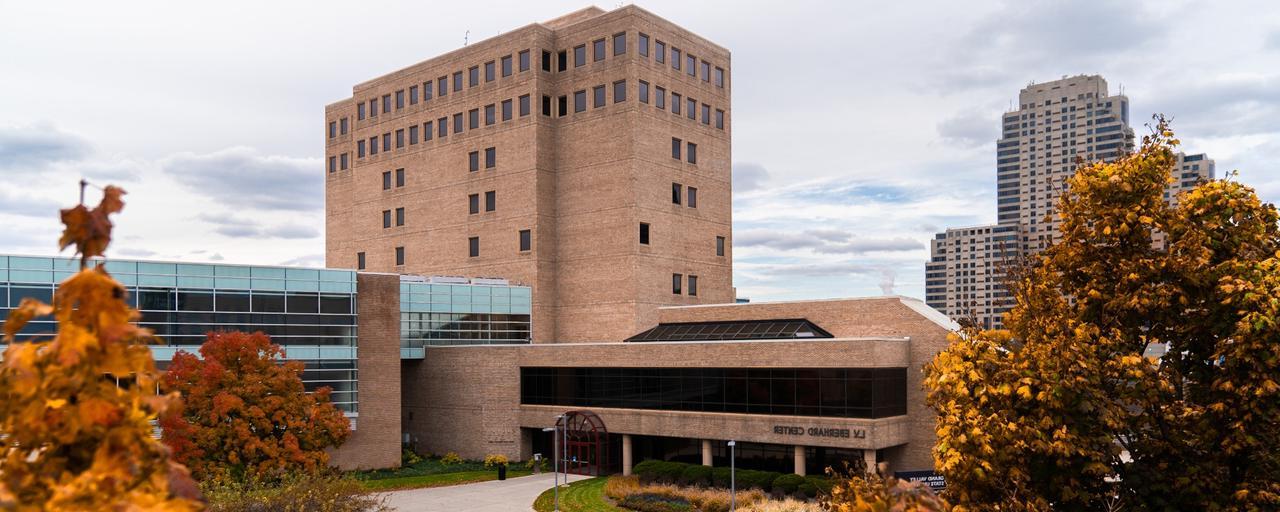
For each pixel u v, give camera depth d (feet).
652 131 239.09
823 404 171.83
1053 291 57.36
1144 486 51.11
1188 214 54.85
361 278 202.69
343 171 310.24
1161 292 51.90
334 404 195.11
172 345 173.17
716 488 171.63
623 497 166.81
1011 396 50.90
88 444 17.66
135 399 18.12
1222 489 50.01
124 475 17.44
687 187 249.14
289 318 189.67
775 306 206.90
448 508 160.86
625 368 202.69
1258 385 47.73
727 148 262.67
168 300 173.78
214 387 147.23
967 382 51.90
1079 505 51.37
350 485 115.44
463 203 261.85
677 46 249.14
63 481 17.22
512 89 251.60
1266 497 47.42
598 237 239.71
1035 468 51.44
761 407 180.14
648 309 234.17
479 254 257.14
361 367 201.36
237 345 151.33
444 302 234.38
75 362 17.07
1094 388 50.49
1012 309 58.80
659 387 196.75
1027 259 59.72
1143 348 55.83
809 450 180.14
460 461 220.43
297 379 157.07
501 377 221.25
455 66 266.57
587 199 242.78
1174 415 52.70
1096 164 57.82
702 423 187.73
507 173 251.39
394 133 283.38
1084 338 52.49
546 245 246.27
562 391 213.05
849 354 169.48
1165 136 55.47
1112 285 55.72
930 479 144.97
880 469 33.19
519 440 218.38
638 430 197.88
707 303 252.01
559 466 212.84
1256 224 53.52
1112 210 54.90
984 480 49.49
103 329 17.38
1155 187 55.16
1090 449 49.21
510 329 242.17
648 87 239.09
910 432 176.65
